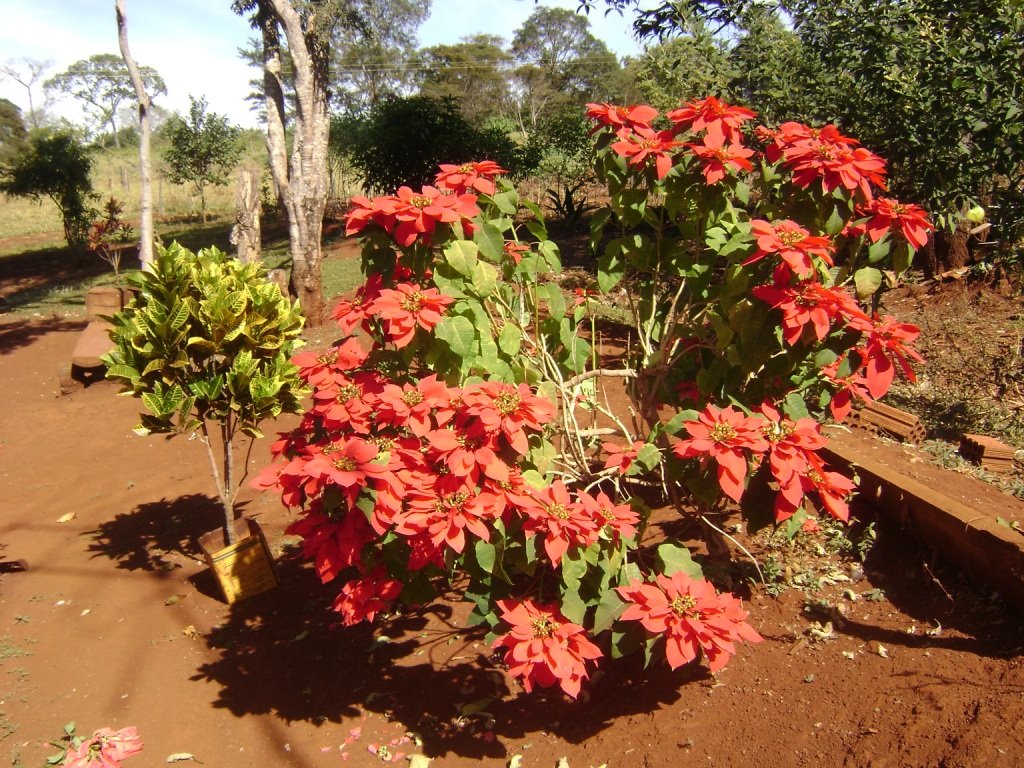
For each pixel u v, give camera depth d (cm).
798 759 227
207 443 383
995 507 321
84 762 275
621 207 279
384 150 1527
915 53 505
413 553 236
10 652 359
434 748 276
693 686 278
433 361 246
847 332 229
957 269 654
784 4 622
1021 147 474
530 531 225
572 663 225
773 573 317
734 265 243
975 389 464
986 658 239
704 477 244
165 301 357
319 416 285
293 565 422
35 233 2653
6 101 3394
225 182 2742
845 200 245
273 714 306
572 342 310
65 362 888
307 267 911
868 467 338
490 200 267
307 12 924
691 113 264
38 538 480
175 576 422
